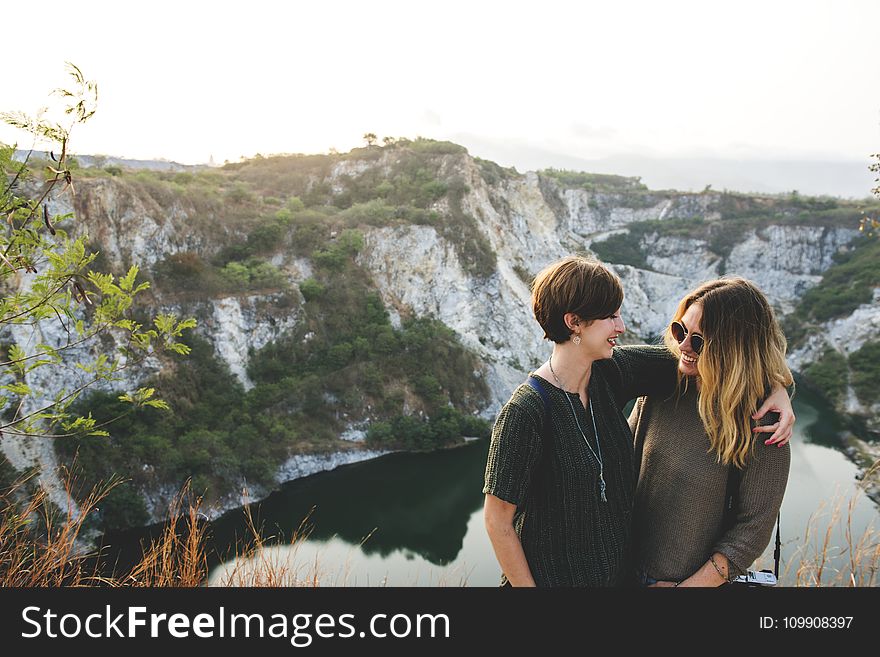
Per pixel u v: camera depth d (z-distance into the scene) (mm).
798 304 72250
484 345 50094
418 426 39219
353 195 60312
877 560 2479
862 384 49094
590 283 1745
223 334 39156
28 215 2627
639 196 101125
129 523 26219
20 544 2814
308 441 36188
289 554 3059
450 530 27594
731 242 84500
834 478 29500
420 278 50125
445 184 56531
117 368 3129
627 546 1965
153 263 39281
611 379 2039
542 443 1825
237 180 63375
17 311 2752
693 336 1862
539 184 74500
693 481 1896
